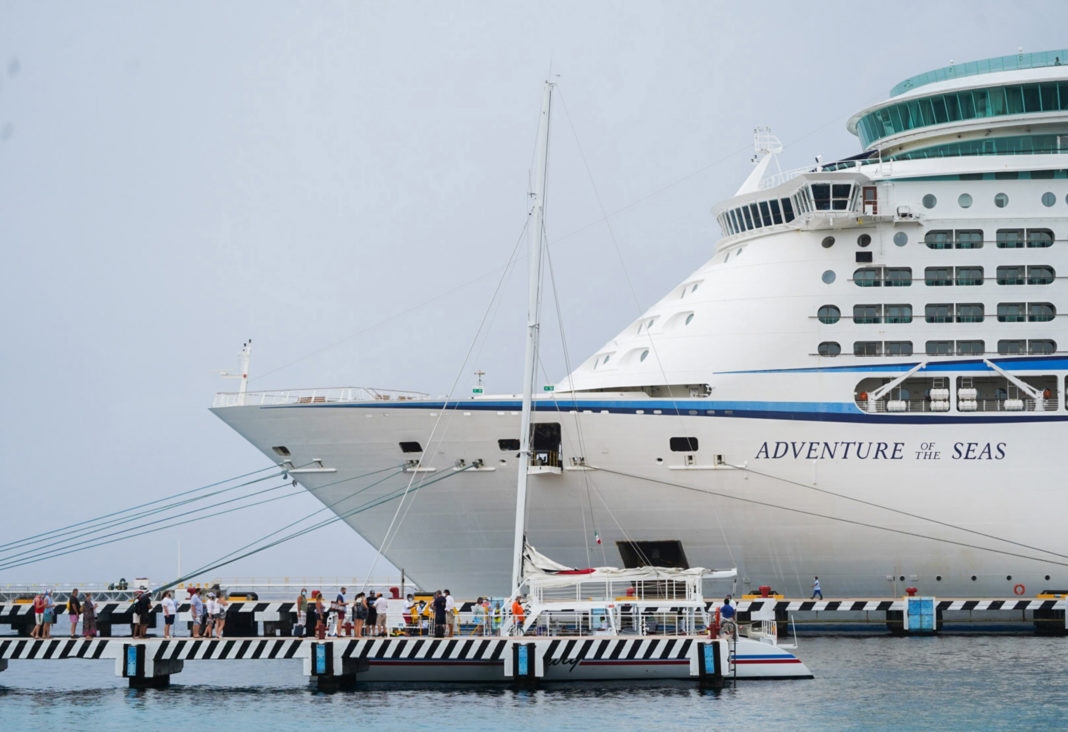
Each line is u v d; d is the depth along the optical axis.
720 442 50.94
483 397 50.88
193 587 51.62
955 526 51.31
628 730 34.50
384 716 36.94
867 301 51.81
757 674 42.06
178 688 43.34
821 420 50.94
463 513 52.00
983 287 51.91
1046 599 50.88
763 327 51.72
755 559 52.06
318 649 41.19
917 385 52.00
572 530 51.78
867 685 40.66
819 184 51.84
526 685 40.91
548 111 50.59
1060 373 51.03
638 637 40.72
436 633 42.31
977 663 45.03
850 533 51.50
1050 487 51.00
